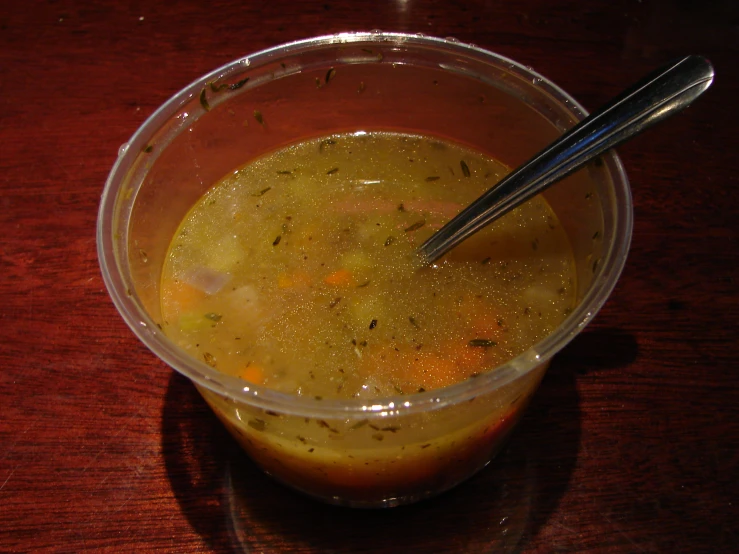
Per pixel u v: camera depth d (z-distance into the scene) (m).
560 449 0.18
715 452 0.18
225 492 0.17
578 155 0.14
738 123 0.24
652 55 0.26
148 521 0.17
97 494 0.17
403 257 0.18
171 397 0.19
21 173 0.23
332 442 0.14
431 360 0.16
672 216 0.22
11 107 0.25
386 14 0.27
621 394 0.19
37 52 0.27
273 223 0.19
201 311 0.17
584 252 0.16
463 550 0.16
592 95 0.25
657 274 0.21
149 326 0.14
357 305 0.17
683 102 0.13
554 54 0.26
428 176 0.20
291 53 0.19
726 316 0.20
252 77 0.19
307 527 0.17
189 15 0.28
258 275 0.18
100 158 0.23
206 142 0.19
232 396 0.13
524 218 0.18
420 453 0.14
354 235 0.19
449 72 0.19
